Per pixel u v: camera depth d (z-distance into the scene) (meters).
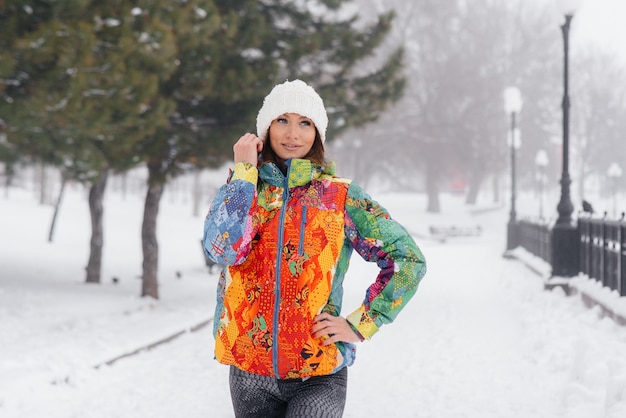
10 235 26.39
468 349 7.52
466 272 16.88
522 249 20.08
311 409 2.24
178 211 49.44
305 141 2.49
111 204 46.81
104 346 7.72
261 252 2.35
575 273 11.06
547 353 6.81
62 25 8.05
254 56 13.52
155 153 12.03
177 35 9.83
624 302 7.65
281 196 2.38
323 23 14.55
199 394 6.04
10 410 5.38
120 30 8.74
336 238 2.34
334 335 2.28
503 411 5.11
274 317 2.30
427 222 51.41
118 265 21.58
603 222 9.05
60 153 10.52
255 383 2.36
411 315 10.09
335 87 14.07
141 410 5.53
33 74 8.42
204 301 12.71
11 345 7.61
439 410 5.24
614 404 4.53
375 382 6.22
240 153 2.37
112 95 8.83
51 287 14.60
